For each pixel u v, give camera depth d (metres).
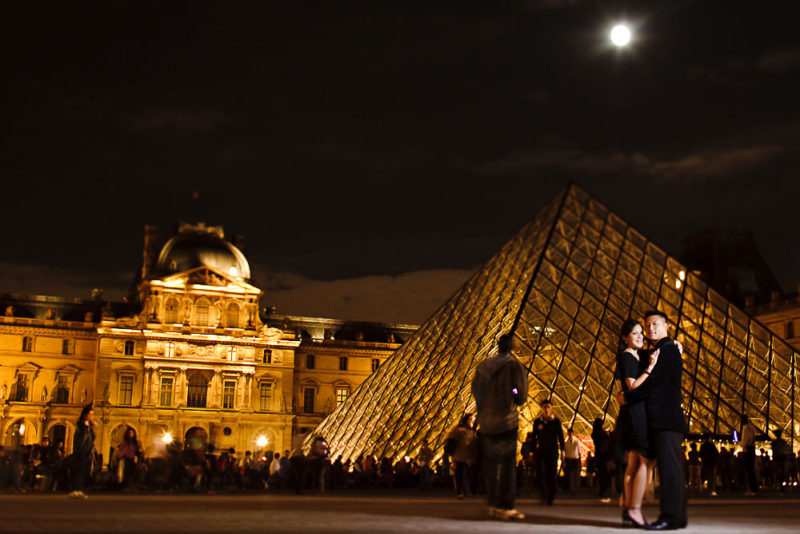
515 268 64.00
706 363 55.84
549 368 51.03
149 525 14.91
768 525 16.30
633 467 15.77
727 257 142.88
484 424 18.08
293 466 39.06
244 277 153.88
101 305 151.88
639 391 15.59
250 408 147.38
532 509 22.42
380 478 52.50
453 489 46.69
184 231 155.75
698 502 27.70
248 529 14.16
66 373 142.25
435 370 61.59
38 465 39.50
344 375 161.75
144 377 142.62
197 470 39.91
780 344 59.53
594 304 57.47
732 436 50.97
